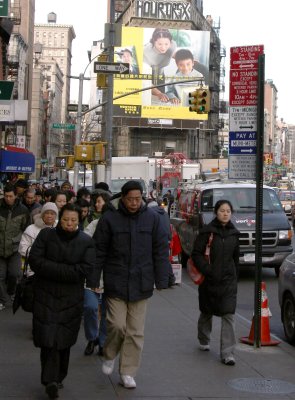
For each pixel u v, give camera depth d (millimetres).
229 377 7242
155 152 81250
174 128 76312
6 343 8570
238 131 8797
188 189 20219
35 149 115375
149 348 8531
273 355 8305
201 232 7945
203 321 8328
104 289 6758
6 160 33781
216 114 101500
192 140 87625
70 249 6184
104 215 6723
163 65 75750
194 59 76375
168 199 38000
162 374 7301
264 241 16594
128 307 6715
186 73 76125
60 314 6164
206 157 94062
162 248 6734
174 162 47562
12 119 15625
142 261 6652
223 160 86375
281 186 69875
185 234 18891
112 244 6652
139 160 37812
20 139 60531
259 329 8672
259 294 8672
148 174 38062
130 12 90938
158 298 12914
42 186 37625
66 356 6426
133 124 76062
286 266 9688
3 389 6543
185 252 18922
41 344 6121
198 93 25234
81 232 6328
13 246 10609
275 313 12188
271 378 7246
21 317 10367
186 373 7363
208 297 7926
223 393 6633
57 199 10180
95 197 9406
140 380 7031
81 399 6289
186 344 8805
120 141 84062
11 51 77188
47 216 8914
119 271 6609
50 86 162000
